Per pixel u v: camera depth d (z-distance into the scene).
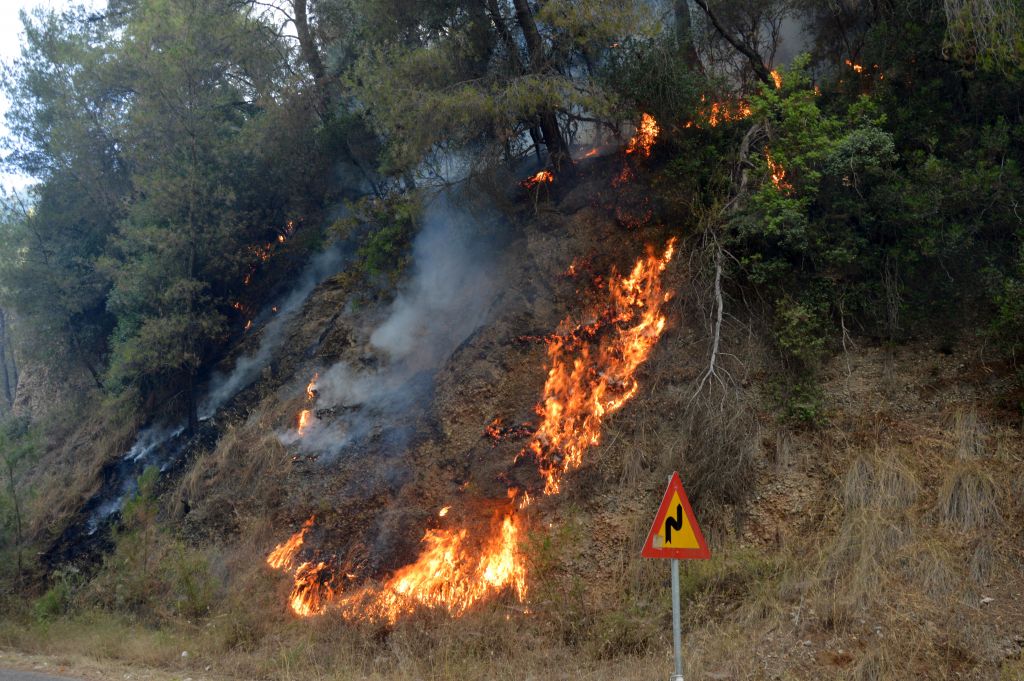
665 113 13.00
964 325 10.30
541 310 13.22
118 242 18.77
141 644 10.76
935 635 7.29
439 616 9.78
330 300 17.31
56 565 15.76
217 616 11.35
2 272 21.28
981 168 10.41
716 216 11.71
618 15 12.89
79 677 9.37
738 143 12.59
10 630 12.44
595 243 13.48
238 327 19.78
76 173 21.34
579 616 9.14
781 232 10.91
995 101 11.13
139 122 18.59
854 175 10.95
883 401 9.98
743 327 11.35
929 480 8.85
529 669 8.40
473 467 12.05
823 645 7.54
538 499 11.17
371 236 15.98
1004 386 9.43
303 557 12.34
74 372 22.59
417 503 12.16
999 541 8.05
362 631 9.90
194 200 18.38
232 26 19.20
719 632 8.16
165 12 19.58
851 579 8.16
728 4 14.27
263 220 19.84
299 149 19.06
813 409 10.06
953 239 10.34
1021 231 10.15
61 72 21.09
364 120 17.14
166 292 17.81
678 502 7.05
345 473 13.23
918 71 11.94
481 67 14.62
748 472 9.83
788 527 9.26
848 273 11.23
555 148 14.86
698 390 10.49
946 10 10.59
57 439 21.30
